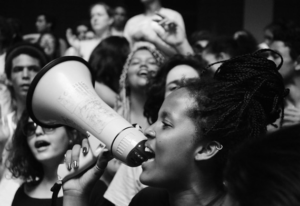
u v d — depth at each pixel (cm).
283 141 101
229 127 161
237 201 102
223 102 164
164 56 376
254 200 97
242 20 761
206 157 163
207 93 165
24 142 266
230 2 765
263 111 166
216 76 176
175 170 165
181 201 169
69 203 184
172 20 369
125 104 354
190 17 797
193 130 163
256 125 163
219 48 410
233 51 410
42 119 189
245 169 100
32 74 377
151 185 169
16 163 266
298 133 102
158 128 168
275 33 340
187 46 370
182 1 795
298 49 332
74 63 187
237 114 162
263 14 700
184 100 166
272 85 169
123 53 413
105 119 171
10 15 880
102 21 617
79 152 186
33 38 677
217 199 166
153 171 167
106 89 404
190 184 166
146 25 475
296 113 301
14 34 541
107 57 410
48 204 253
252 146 103
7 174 287
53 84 180
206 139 163
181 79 288
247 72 169
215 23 772
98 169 180
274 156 99
